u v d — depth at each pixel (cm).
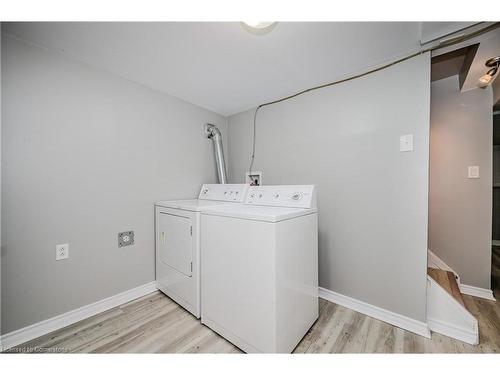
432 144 205
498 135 323
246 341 119
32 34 123
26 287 129
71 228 147
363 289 162
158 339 131
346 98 171
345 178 171
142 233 186
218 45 135
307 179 195
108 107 165
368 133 160
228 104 233
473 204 190
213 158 252
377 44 134
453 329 132
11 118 124
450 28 119
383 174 153
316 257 147
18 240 127
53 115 139
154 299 179
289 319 118
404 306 144
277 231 108
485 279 185
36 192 133
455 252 197
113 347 124
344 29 120
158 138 198
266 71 166
